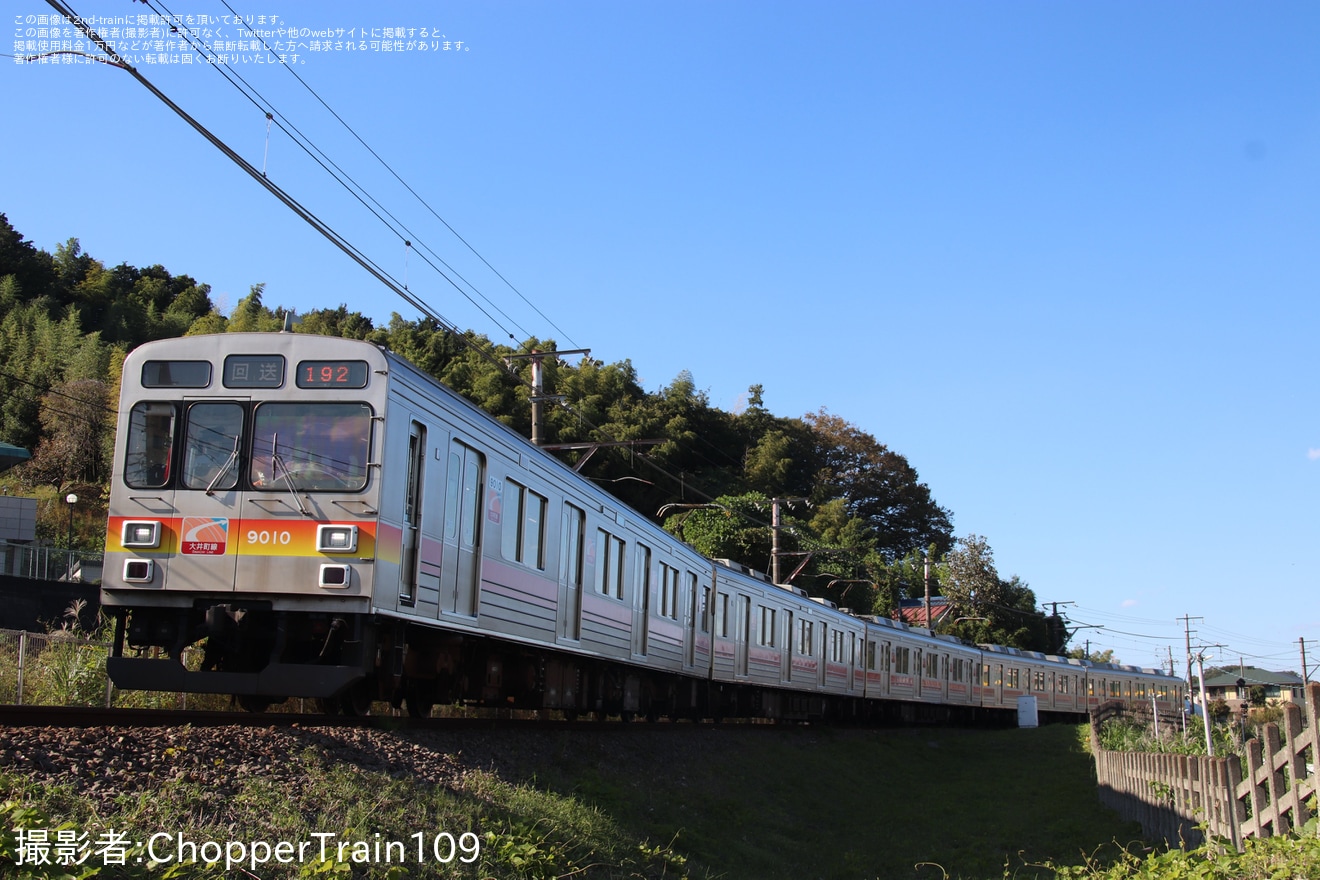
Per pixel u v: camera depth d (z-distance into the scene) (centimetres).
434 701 1198
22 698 1145
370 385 974
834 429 7006
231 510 963
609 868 855
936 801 1952
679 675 2003
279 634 955
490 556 1192
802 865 1245
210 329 6419
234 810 670
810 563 4906
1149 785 1341
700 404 5800
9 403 5203
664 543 1873
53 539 3819
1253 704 5116
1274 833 791
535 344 4794
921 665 3569
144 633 980
